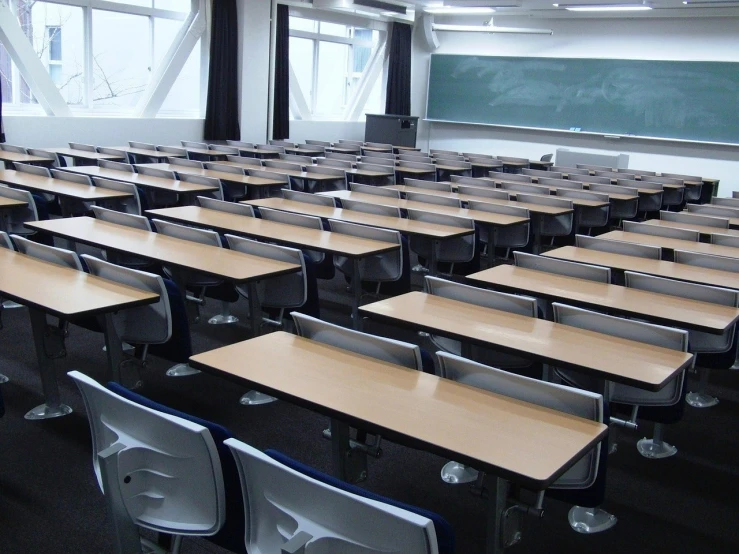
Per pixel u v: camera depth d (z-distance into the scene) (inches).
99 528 99.1
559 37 553.9
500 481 74.9
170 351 122.6
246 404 140.9
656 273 148.2
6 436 122.8
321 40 550.0
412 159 399.2
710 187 408.2
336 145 464.1
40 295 107.7
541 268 145.9
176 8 437.4
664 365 93.9
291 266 134.4
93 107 412.2
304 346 94.5
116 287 114.6
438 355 87.8
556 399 79.1
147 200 229.6
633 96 520.1
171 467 68.3
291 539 55.6
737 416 150.5
